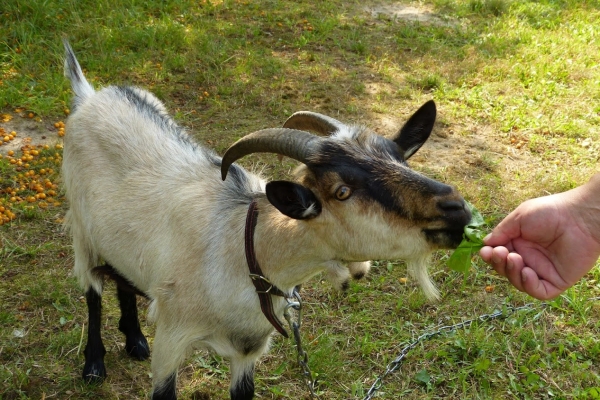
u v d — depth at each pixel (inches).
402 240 54.2
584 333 75.4
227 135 105.4
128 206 64.3
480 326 76.3
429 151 105.8
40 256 83.3
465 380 70.8
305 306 78.7
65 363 71.6
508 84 125.8
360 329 76.4
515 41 146.3
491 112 117.0
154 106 71.9
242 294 59.3
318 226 56.0
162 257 61.8
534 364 72.0
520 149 107.7
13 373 69.6
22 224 87.4
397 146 57.3
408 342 74.5
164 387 62.5
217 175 63.6
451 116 115.7
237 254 59.4
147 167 65.1
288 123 62.6
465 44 144.9
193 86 119.3
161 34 131.3
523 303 79.3
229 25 141.9
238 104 114.5
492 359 72.5
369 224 54.4
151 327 76.6
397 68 131.7
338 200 54.8
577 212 51.3
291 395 69.7
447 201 52.7
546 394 69.4
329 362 71.9
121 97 70.5
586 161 104.5
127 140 66.5
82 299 78.5
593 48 144.9
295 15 151.7
